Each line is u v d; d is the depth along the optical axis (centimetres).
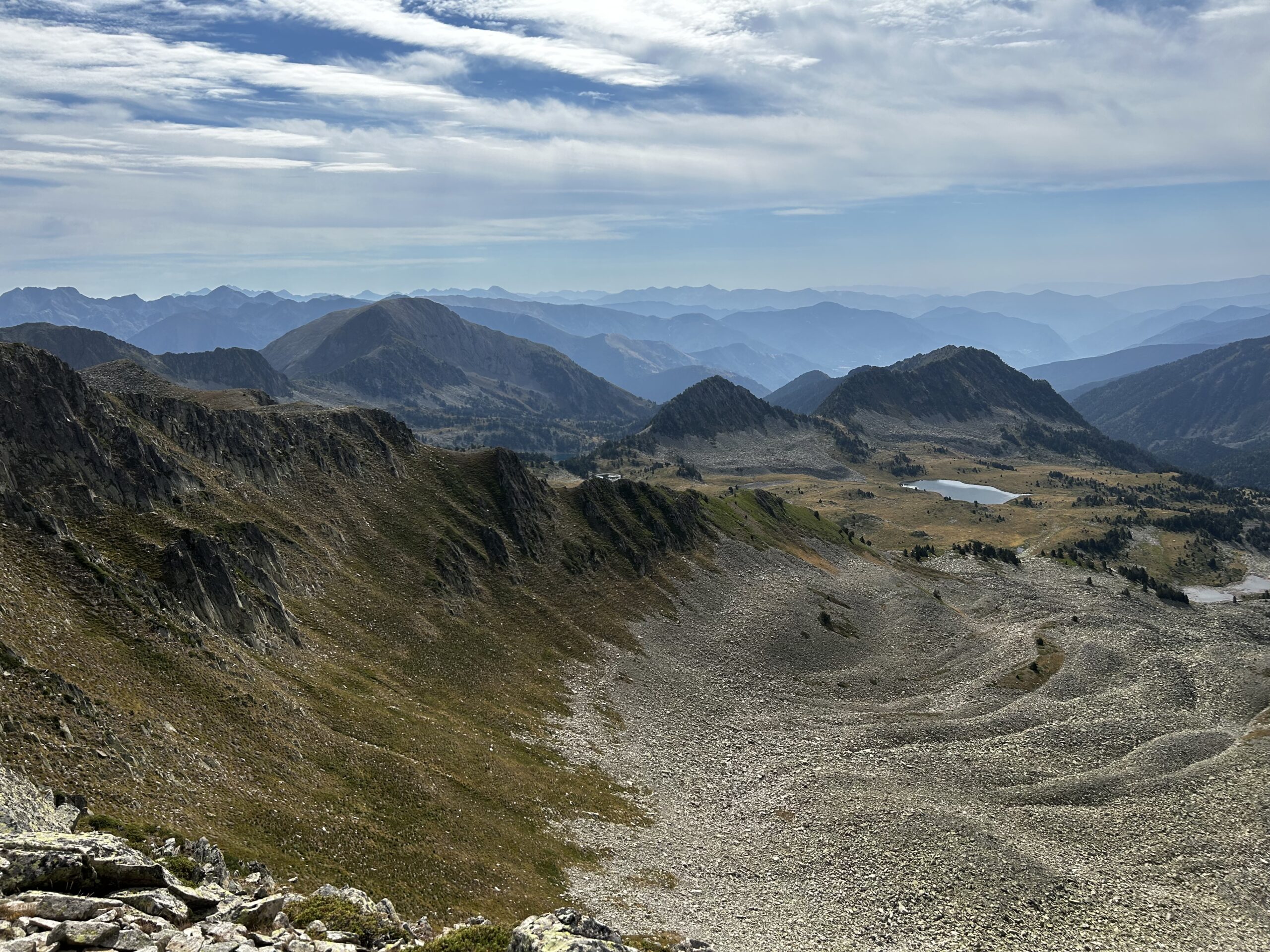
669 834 8719
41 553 7388
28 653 5825
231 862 4822
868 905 7469
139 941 3017
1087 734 11950
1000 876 7894
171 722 6275
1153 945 7056
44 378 9625
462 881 6297
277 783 6391
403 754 8156
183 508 10238
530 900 6481
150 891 3553
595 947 3672
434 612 12331
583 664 12962
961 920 7231
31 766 4641
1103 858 8681
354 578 12062
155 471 10144
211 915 3669
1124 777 10488
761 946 6588
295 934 3684
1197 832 9125
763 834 8956
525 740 9981
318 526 12606
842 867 8144
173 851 4419
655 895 7325
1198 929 7356
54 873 3422
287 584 10606
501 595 13988
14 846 3484
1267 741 11388
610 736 11012
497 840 7325
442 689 10381
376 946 3950
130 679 6500
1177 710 13250
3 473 8119
